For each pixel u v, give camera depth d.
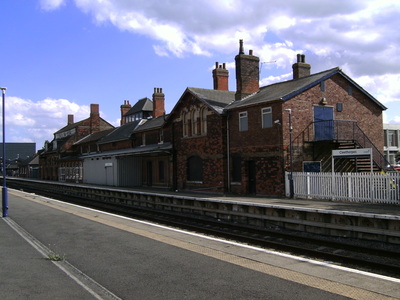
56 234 11.16
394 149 39.59
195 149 25.84
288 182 19.52
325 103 21.58
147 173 33.62
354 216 12.05
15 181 58.16
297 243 11.77
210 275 6.83
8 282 6.55
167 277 6.81
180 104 27.34
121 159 33.97
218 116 23.73
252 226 15.34
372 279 6.39
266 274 6.80
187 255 8.32
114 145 41.03
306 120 20.91
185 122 27.05
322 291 5.84
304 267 7.20
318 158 21.11
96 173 38.91
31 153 118.88
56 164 56.91
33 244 9.76
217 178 23.73
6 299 5.72
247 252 8.49
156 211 19.61
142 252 8.70
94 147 48.00
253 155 21.66
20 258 8.27
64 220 13.98
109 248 9.17
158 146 30.72
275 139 20.31
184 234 10.78
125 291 6.16
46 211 16.89
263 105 21.11
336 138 21.22
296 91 20.44
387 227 11.22
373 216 11.31
